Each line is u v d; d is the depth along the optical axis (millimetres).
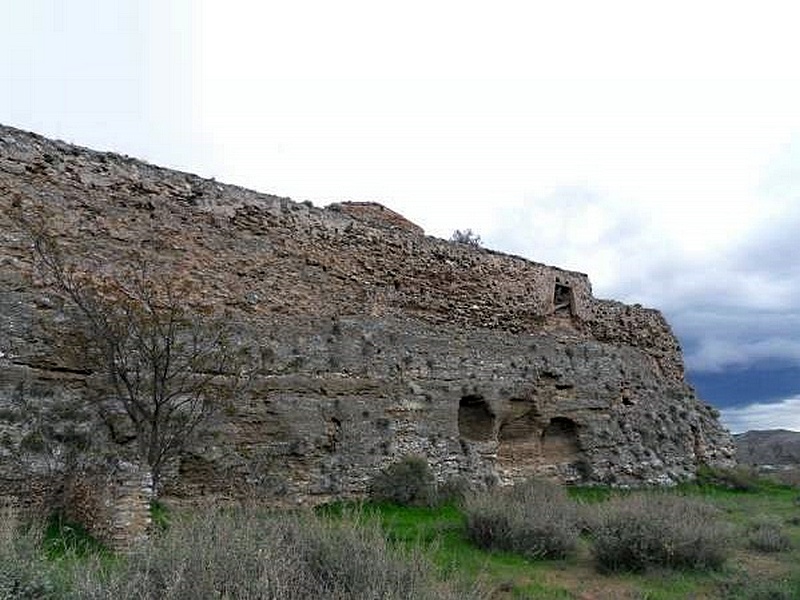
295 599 6844
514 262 26141
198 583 6562
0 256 14164
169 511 13648
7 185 14695
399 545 9977
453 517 16906
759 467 33594
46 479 12766
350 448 18266
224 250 18016
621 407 26703
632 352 28906
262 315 18172
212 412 15094
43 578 6895
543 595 10648
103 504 11820
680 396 29766
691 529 13258
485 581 10812
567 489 22641
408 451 19547
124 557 8367
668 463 26531
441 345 22047
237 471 15875
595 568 12812
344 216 21156
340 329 19547
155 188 17203
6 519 9539
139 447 13086
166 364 13727
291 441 17188
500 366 23438
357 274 20844
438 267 23328
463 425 22406
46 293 14445
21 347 13758
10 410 13078
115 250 15992
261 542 7727
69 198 15586
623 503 15695
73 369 14172
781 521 18250
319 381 18391
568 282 28016
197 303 17000
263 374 17141
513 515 14117
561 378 25125
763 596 10867
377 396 19500
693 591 11336
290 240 19531
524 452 23516
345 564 7777
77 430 13555
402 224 25875
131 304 14586
